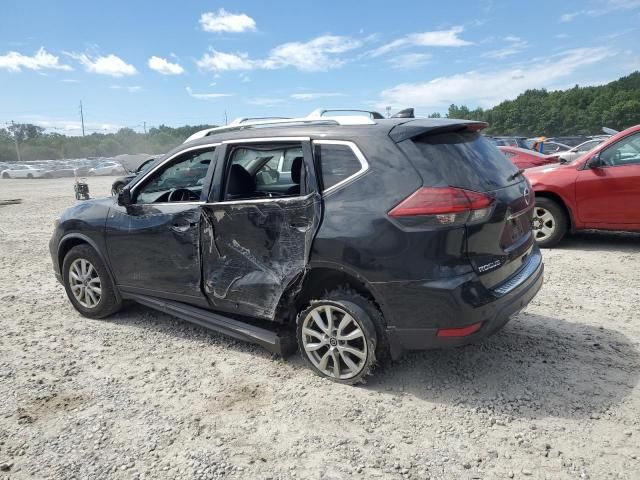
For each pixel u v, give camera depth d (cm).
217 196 399
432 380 361
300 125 376
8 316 531
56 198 2077
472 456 279
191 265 417
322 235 340
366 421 316
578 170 720
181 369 397
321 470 273
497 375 364
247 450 292
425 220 309
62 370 400
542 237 754
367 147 337
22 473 278
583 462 270
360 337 344
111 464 283
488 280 321
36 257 837
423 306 316
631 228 698
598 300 511
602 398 330
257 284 380
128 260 462
